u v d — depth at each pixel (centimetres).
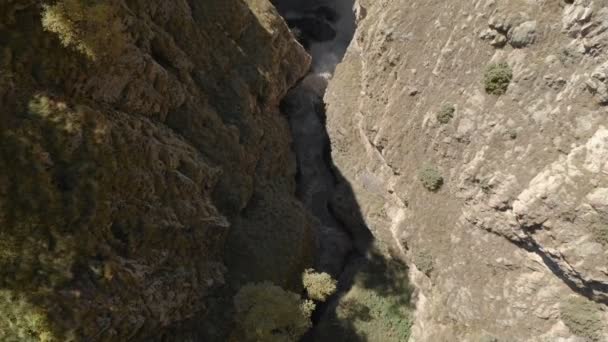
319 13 5228
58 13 2166
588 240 2233
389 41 3256
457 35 2820
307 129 4412
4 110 2072
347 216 3869
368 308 3372
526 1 2453
